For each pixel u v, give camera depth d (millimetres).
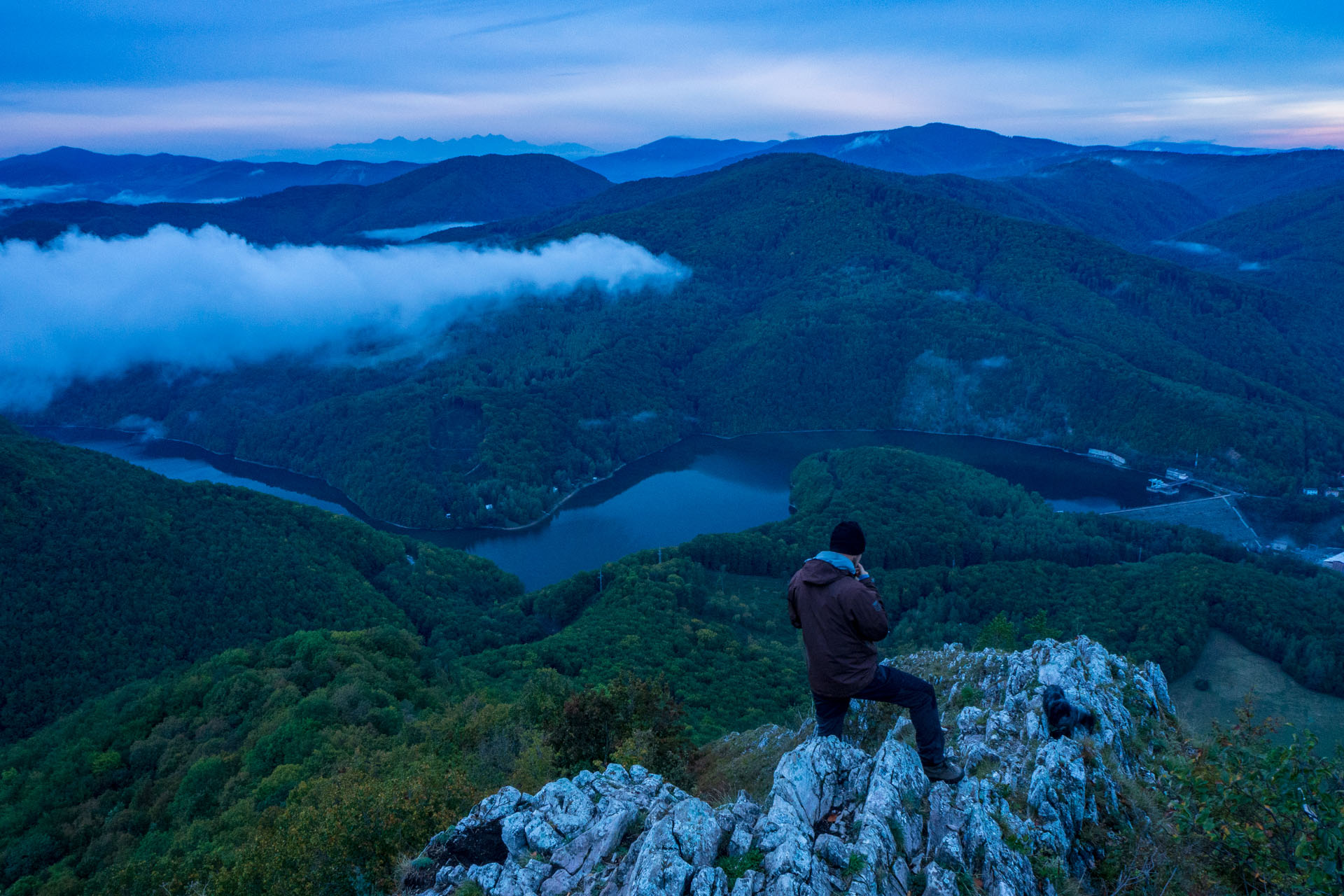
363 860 16875
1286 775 8148
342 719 51812
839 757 8781
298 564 136875
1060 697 11125
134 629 114562
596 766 22219
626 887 8016
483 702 53156
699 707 76188
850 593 8086
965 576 149750
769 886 7121
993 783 9461
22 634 109188
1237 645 114125
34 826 53844
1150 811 9406
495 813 10602
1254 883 8055
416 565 156125
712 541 164500
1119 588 136750
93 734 65312
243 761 49312
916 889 7180
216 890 20625
